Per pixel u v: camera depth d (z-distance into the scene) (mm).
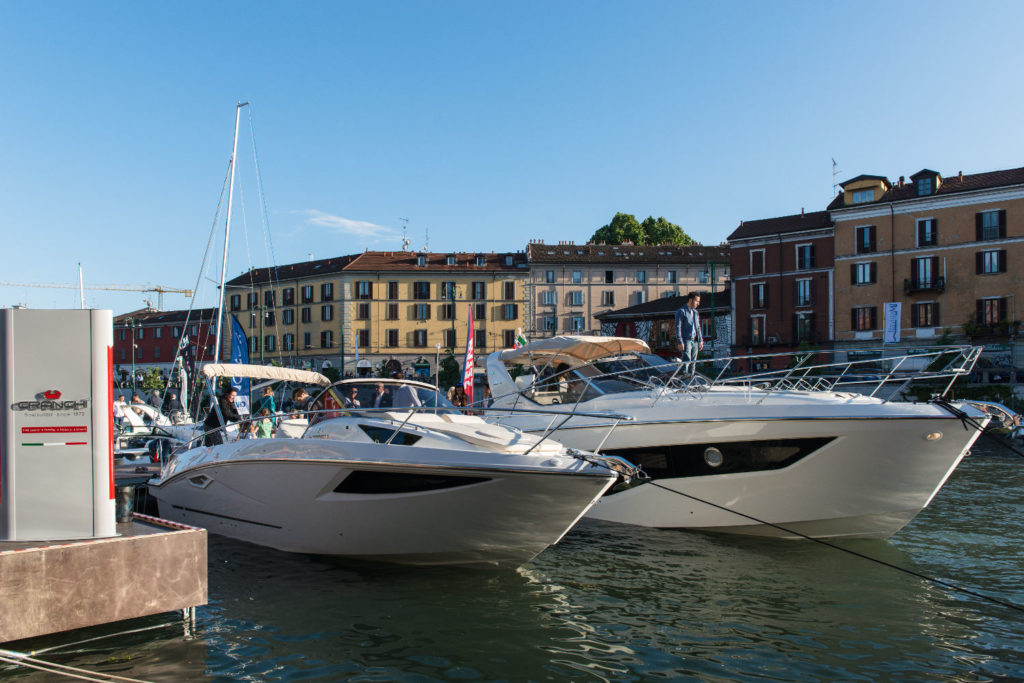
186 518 10438
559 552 9617
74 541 5672
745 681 5891
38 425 5879
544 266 70438
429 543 8344
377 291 70562
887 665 6199
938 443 9430
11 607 5211
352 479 8297
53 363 5934
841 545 10133
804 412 9656
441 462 7828
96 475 5906
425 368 70438
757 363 54281
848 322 50562
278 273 77062
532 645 6523
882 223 49219
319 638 6559
